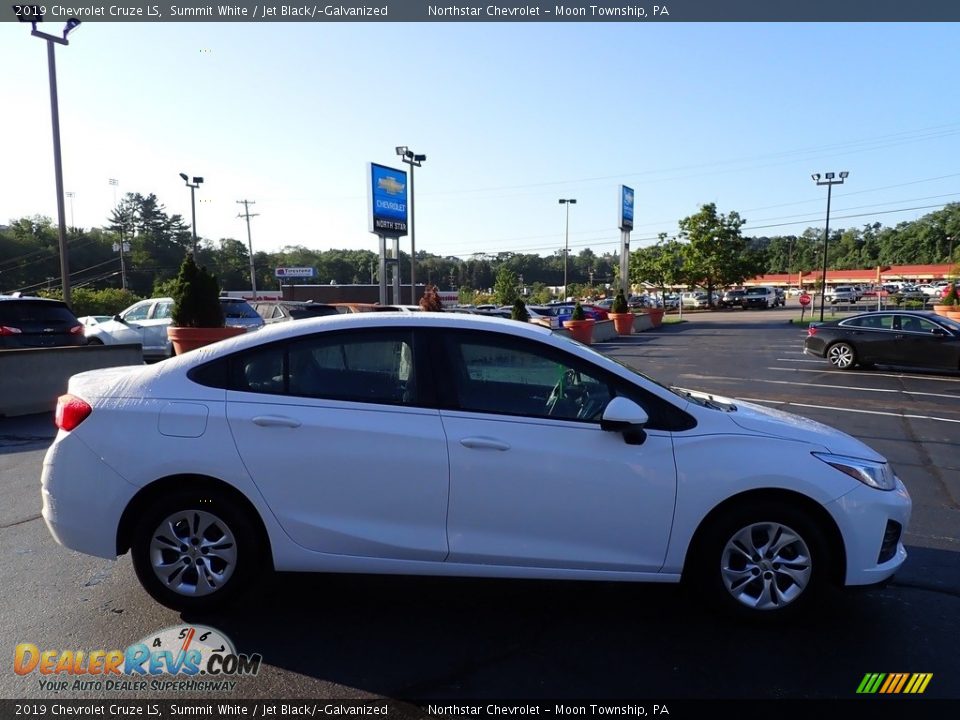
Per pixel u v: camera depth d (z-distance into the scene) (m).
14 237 80.06
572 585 4.05
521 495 3.39
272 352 3.58
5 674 3.07
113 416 3.47
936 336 14.30
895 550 3.59
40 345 11.01
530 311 29.91
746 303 56.25
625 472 3.38
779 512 3.41
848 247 133.38
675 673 3.09
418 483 3.40
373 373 3.55
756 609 3.46
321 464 3.39
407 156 32.94
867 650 3.29
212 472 3.40
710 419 3.51
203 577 3.51
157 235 97.88
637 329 32.31
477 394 3.52
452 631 3.47
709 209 51.19
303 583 4.04
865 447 3.71
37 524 5.04
